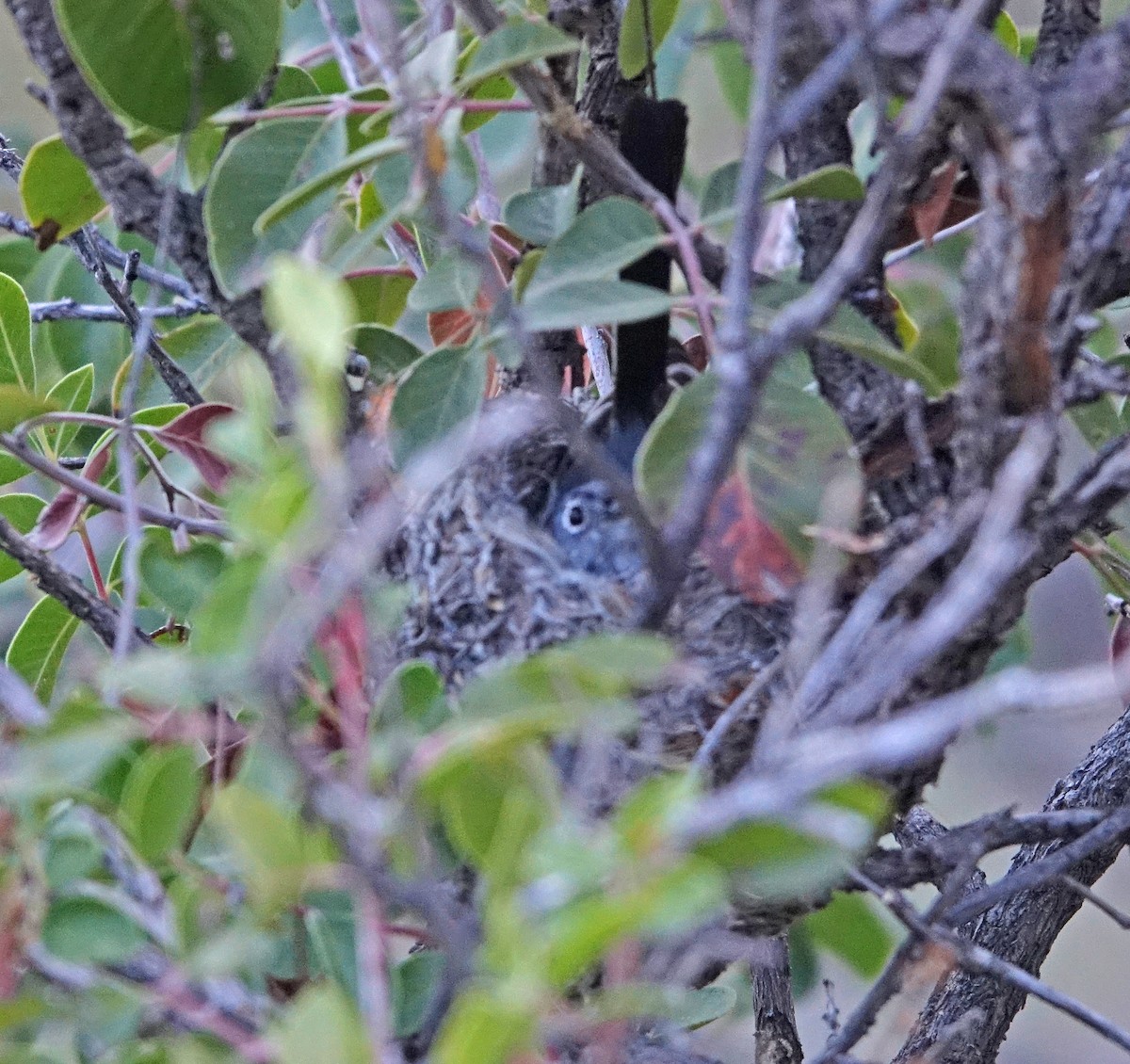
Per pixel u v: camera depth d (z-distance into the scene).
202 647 2.34
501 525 4.19
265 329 3.58
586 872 2.11
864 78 2.88
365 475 3.37
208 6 3.43
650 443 3.01
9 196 6.59
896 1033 3.46
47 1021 2.62
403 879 2.42
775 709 3.13
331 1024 2.13
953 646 3.04
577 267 3.11
